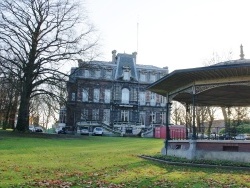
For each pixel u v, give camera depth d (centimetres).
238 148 1675
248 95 2242
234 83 1705
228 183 1076
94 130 6041
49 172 1248
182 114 7394
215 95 2256
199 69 1647
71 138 3872
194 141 1808
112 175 1210
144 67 7319
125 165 1544
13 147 2420
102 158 1848
